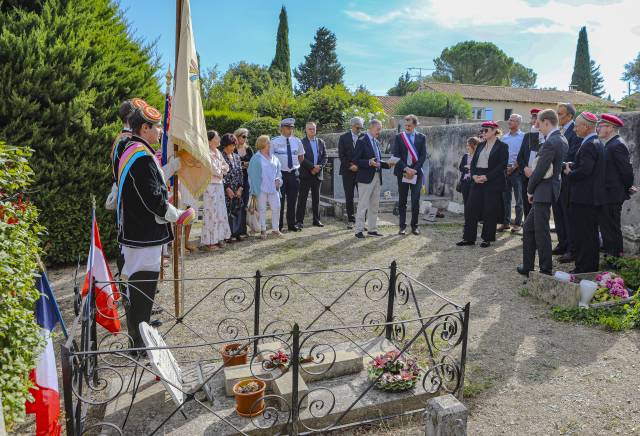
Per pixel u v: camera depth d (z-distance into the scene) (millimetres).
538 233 6027
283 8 45500
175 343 4461
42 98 6258
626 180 6254
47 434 2914
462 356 3385
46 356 3039
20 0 6453
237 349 3934
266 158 8539
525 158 8570
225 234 7938
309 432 3064
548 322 4863
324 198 11625
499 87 45094
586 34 61500
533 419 3279
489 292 5781
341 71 47781
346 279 6297
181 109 4570
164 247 6125
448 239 8578
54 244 6520
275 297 5656
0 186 3055
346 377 3689
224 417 3193
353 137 9531
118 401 3389
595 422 3230
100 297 4047
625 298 5188
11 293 2826
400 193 8930
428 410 2605
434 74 66938
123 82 7055
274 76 43000
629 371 3855
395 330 4445
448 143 12086
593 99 43625
